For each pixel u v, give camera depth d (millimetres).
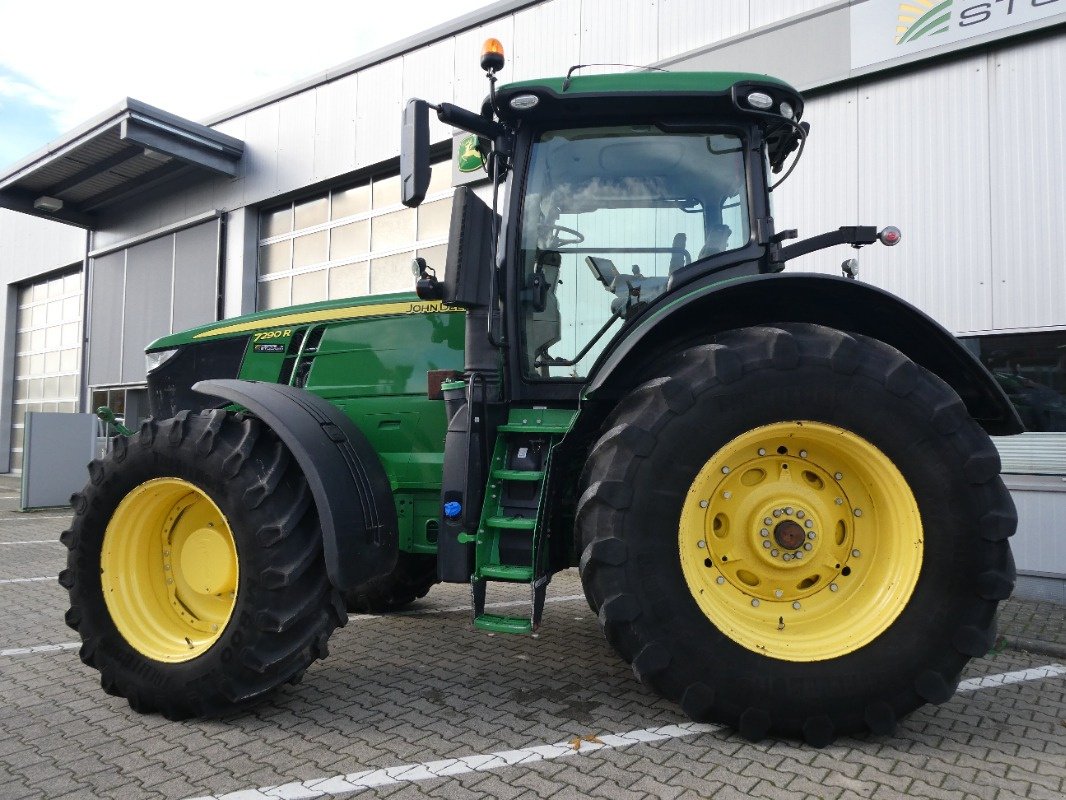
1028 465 5000
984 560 2314
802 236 5926
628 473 2375
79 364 13930
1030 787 2121
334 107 9375
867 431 2379
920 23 5348
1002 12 5043
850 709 2324
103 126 9844
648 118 2953
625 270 2982
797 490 2521
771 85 2818
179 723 2662
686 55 6500
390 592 4219
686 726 2566
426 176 2684
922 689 2311
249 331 3812
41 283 15391
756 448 2523
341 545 2639
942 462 2350
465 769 2252
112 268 12906
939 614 2318
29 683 3121
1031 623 4223
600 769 2236
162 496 2852
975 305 5227
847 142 5750
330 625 2736
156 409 3971
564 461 2816
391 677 3162
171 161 10750
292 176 9836
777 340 2412
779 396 2391
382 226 9109
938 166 5379
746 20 6219
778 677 2328
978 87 5227
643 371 2715
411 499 3357
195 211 11164
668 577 2352
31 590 5070
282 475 2719
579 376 2979
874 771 2217
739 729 2363
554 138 3008
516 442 2867
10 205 12047
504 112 2926
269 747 2439
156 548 2955
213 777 2223
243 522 2637
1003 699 2930
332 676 3174
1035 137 5020
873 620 2371
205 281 11000
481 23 8008
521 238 3023
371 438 3438
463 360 3365
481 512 2754
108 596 2814
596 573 2379
